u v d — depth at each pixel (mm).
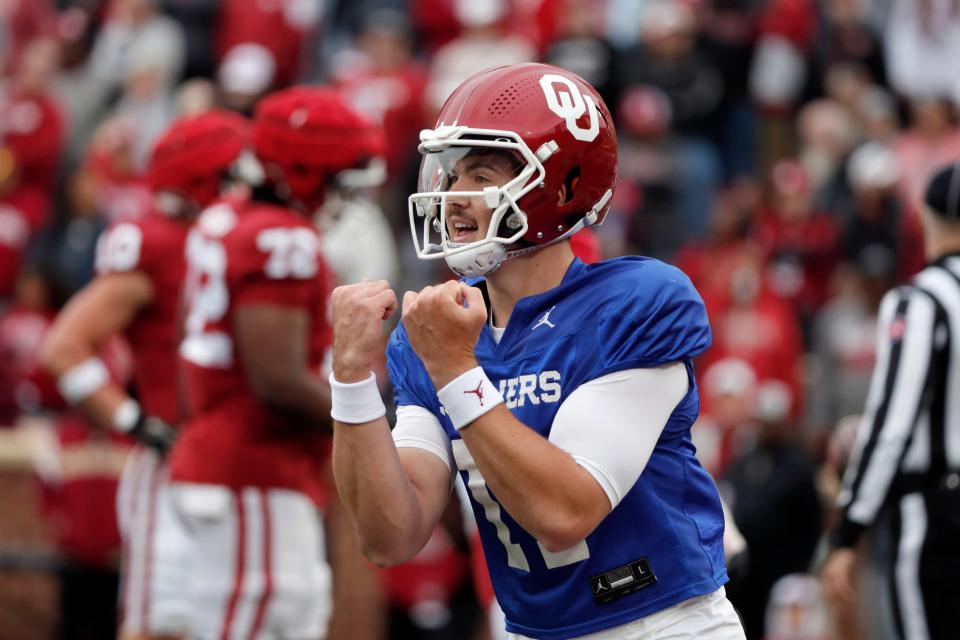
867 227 29625
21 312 26109
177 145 15898
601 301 9125
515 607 9547
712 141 33188
